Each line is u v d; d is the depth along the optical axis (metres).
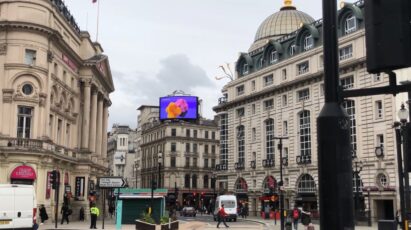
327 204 2.88
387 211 54.12
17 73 46.28
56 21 51.97
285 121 71.06
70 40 58.28
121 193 45.97
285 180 69.00
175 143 118.62
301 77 66.56
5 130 45.47
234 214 58.59
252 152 77.88
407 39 2.76
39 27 46.94
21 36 46.66
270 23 86.94
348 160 2.92
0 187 24.38
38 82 47.28
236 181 81.06
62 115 55.31
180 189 116.31
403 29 2.75
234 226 44.41
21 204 24.81
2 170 44.41
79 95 62.25
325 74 3.10
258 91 76.81
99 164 68.69
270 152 74.00
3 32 46.69
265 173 73.50
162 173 117.88
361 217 51.72
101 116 71.69
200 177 119.94
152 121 135.75
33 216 25.12
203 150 121.75
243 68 84.38
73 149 58.81
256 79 77.88
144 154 135.25
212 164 122.56
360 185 56.75
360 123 57.56
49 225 42.00
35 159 45.59
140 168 138.00
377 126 55.34
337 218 2.83
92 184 62.34
